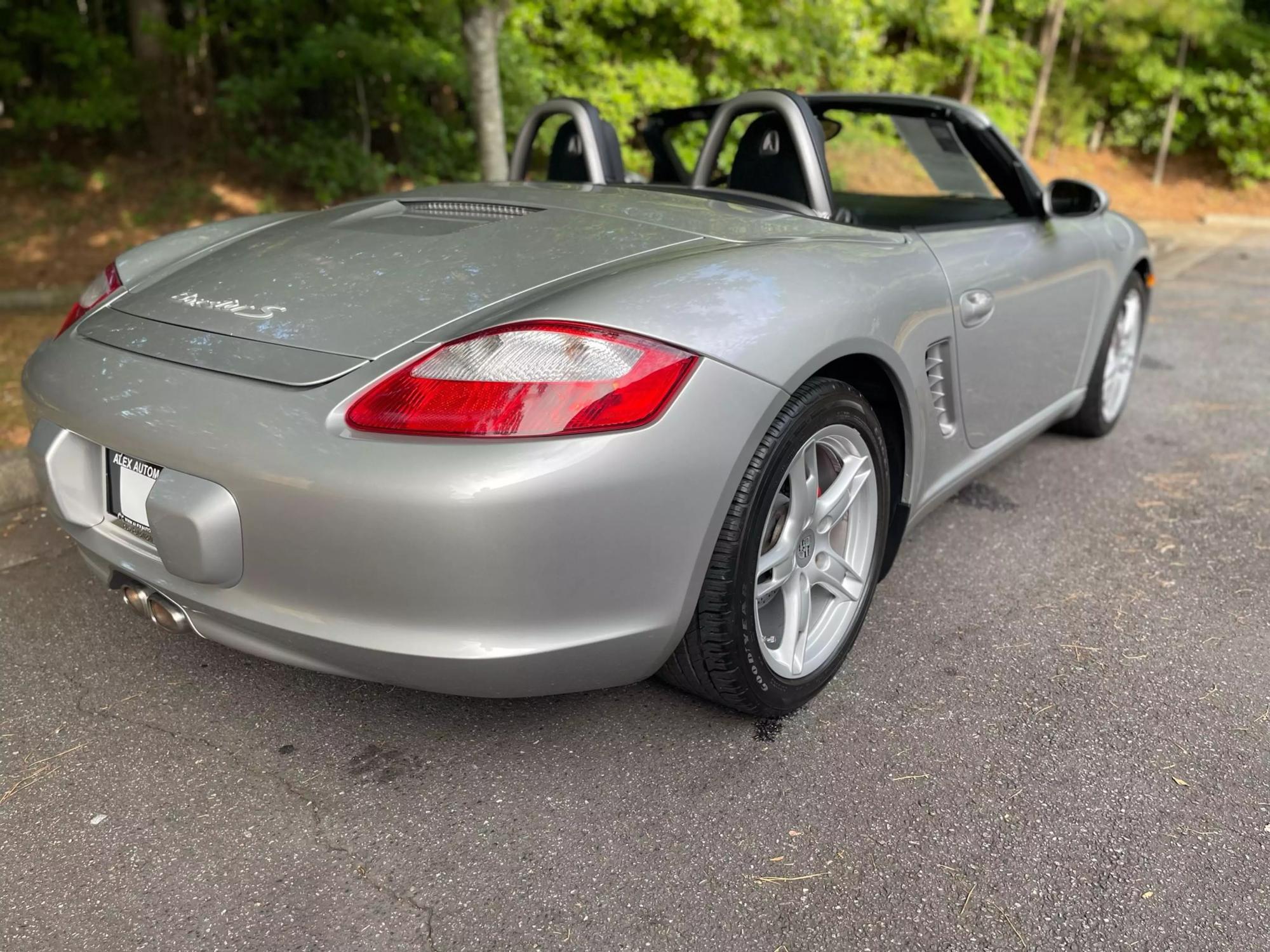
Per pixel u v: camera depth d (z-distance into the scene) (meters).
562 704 2.07
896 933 1.51
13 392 3.74
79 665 2.18
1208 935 1.51
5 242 7.04
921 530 2.98
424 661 1.56
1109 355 3.56
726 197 2.45
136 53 8.47
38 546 2.73
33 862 1.62
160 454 1.61
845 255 2.04
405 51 7.49
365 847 1.67
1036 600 2.56
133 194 7.98
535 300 1.67
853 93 2.86
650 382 1.54
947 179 3.03
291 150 8.02
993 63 11.39
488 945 1.48
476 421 1.47
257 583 1.60
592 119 2.82
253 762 1.88
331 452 1.50
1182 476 3.46
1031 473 3.46
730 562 1.73
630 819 1.74
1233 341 5.68
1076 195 3.22
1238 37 13.46
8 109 8.50
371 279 1.83
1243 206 13.38
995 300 2.51
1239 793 1.83
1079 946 1.49
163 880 1.59
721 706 2.07
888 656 2.28
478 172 8.53
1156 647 2.34
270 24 8.08
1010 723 2.04
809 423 1.80
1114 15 11.98
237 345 1.71
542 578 1.53
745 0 8.64
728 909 1.55
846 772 1.88
